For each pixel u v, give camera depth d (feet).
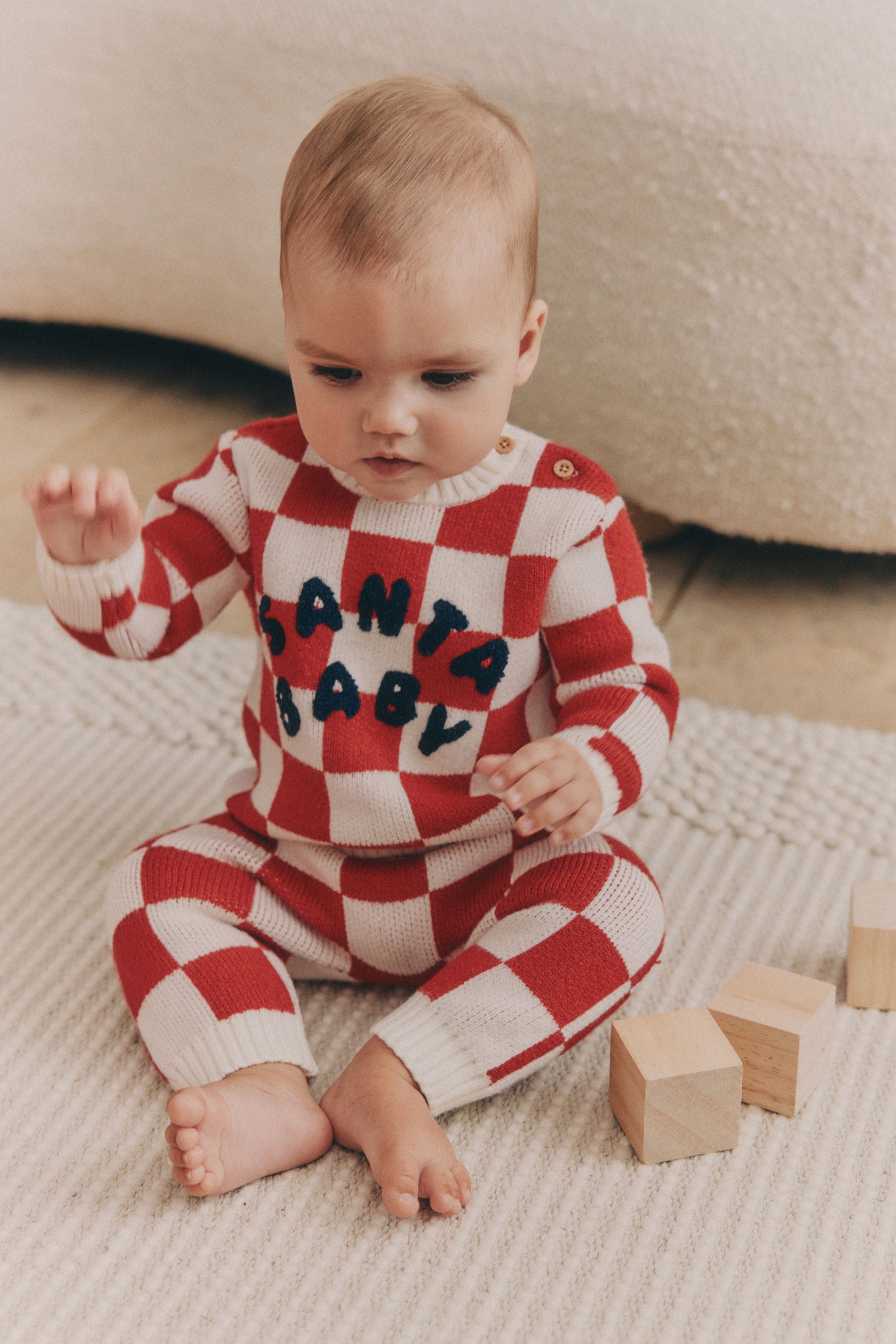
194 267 5.15
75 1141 2.56
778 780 3.58
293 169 2.43
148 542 2.78
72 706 3.92
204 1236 2.36
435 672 2.70
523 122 3.92
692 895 3.20
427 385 2.37
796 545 4.78
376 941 2.81
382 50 4.20
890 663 4.17
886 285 3.66
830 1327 2.20
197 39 4.58
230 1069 2.48
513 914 2.66
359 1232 2.37
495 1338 2.19
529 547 2.66
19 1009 2.86
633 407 4.14
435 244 2.27
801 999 2.60
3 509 4.87
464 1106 2.63
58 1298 2.25
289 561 2.72
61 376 5.83
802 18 3.62
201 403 5.61
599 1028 2.83
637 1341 2.18
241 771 3.24
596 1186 2.46
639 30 3.72
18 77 4.91
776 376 3.88
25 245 5.34
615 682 2.71
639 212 3.84
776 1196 2.43
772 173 3.62
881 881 2.97
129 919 2.70
